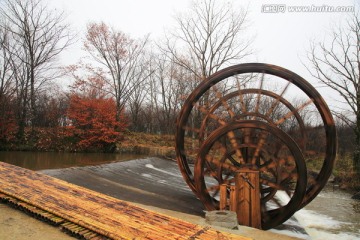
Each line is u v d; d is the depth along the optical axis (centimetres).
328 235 795
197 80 2709
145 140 2992
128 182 1159
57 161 1559
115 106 2425
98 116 2266
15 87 2259
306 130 852
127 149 2453
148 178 1322
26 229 470
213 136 754
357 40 1691
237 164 890
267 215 739
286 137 698
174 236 448
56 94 3122
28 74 2209
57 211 516
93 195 623
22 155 1762
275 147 828
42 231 468
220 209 711
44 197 580
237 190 693
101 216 508
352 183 1467
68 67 2650
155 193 1031
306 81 779
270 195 762
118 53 2556
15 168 798
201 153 764
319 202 1174
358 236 797
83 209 535
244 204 684
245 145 752
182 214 748
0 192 605
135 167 1547
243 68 828
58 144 2184
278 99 844
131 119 3506
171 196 1015
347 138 2448
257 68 820
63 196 596
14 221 498
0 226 471
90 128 2308
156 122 4009
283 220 725
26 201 554
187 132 3253
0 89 2083
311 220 926
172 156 2270
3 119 1941
